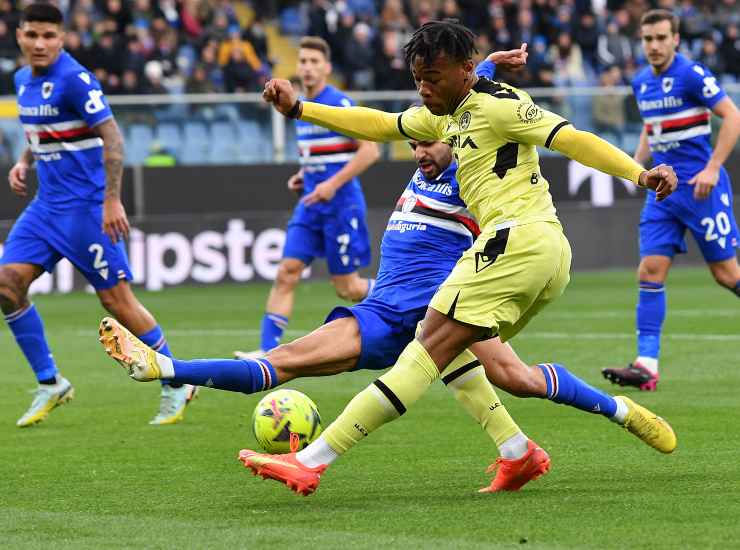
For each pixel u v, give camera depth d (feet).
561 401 49.83
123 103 164.04
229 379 46.57
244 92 184.14
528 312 46.39
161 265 160.76
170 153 165.37
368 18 205.98
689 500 45.14
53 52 65.57
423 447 58.18
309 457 44.52
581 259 173.37
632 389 76.59
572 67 209.05
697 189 76.48
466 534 40.42
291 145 169.58
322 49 92.12
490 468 48.42
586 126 172.76
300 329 114.73
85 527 42.39
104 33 175.52
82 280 161.17
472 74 45.01
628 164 42.91
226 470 53.47
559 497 46.34
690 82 77.82
